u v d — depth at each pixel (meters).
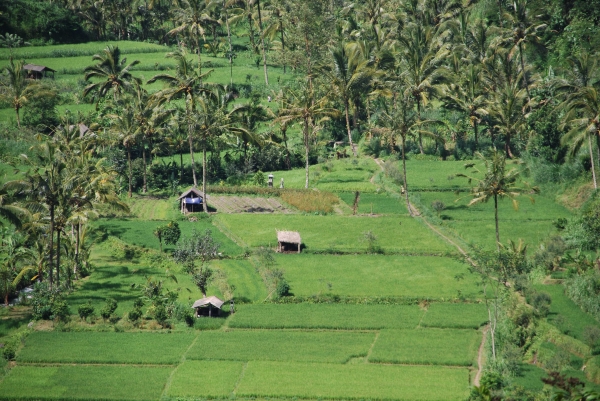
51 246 160.12
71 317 154.12
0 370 136.75
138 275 173.50
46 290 157.38
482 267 156.62
